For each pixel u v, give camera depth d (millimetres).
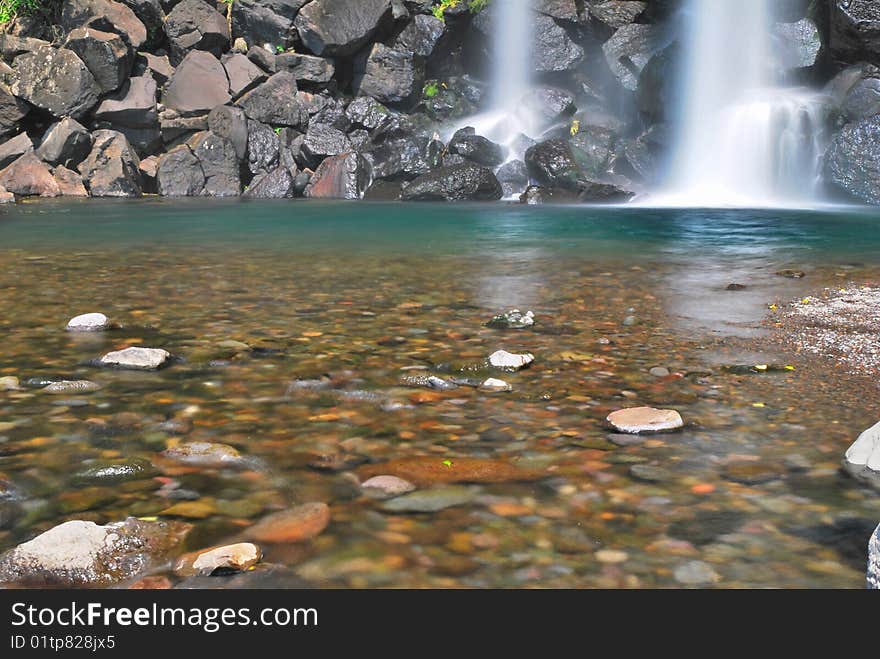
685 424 3611
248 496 2863
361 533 2602
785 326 5621
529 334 5340
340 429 3529
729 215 15758
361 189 21500
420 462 3166
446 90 24078
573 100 23609
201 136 21781
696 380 4309
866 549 2504
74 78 20562
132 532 2555
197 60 22172
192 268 8242
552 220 14594
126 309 6008
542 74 23688
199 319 5676
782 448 3328
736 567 2410
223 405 3822
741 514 2736
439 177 20297
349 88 24016
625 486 2957
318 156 22062
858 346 5039
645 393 4078
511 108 23844
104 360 4453
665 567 2412
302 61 22906
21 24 21766
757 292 6996
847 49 20266
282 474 3053
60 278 7492
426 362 4609
